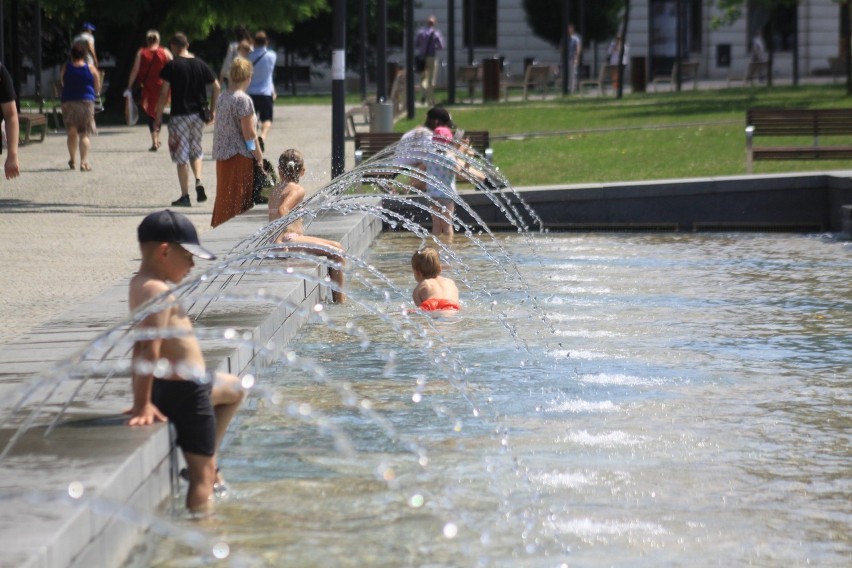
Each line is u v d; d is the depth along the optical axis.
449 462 9.91
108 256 19.38
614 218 26.72
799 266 20.89
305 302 15.54
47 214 24.84
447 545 8.13
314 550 8.00
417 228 17.39
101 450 8.09
